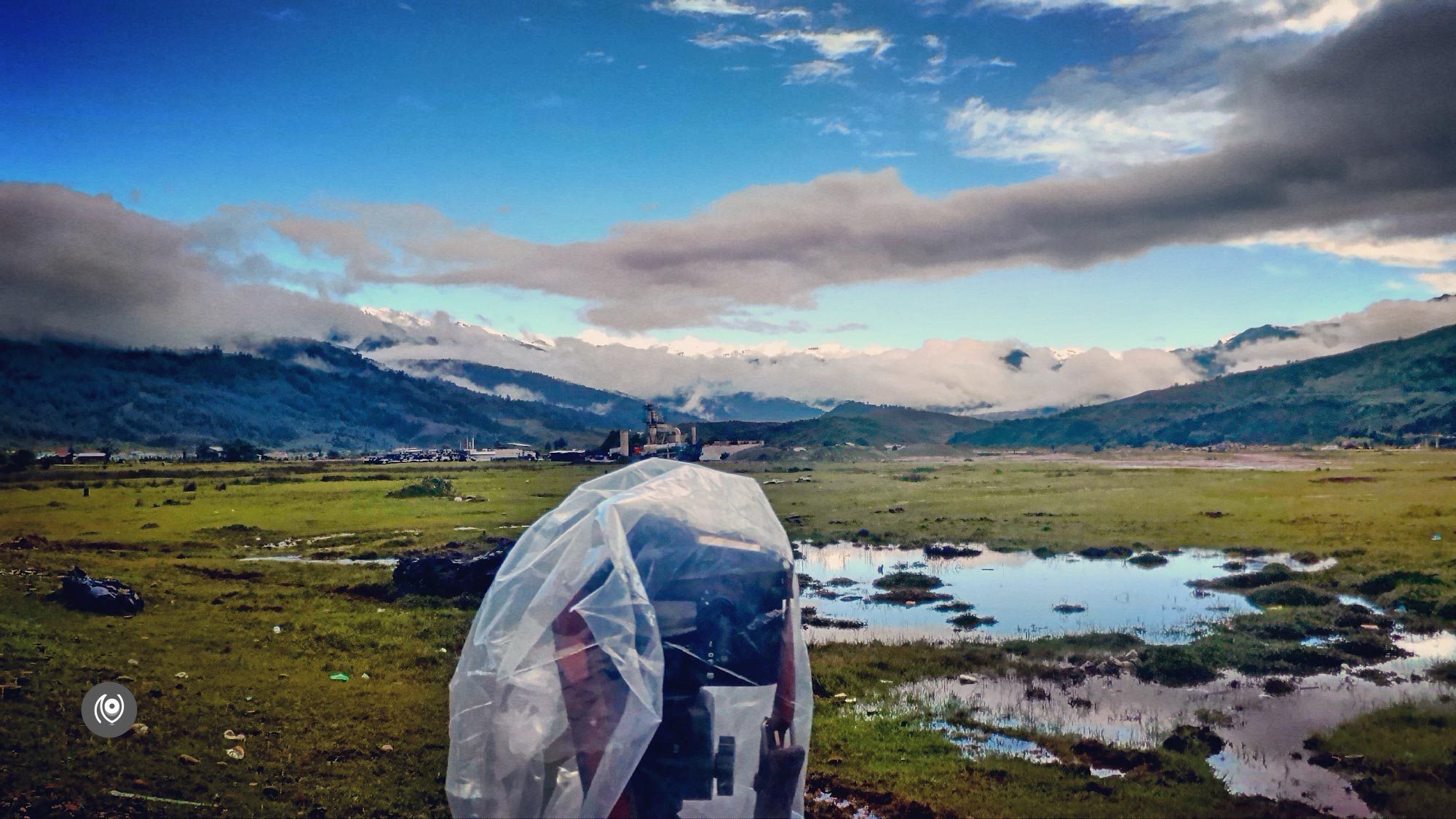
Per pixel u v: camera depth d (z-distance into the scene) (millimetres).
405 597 20812
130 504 52000
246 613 18734
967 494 54406
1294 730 11445
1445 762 9883
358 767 9711
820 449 152375
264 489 64812
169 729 10438
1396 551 25797
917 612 20562
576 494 5727
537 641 4887
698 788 4660
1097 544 30688
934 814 8758
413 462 141750
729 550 5254
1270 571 23594
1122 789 9375
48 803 8055
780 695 5035
